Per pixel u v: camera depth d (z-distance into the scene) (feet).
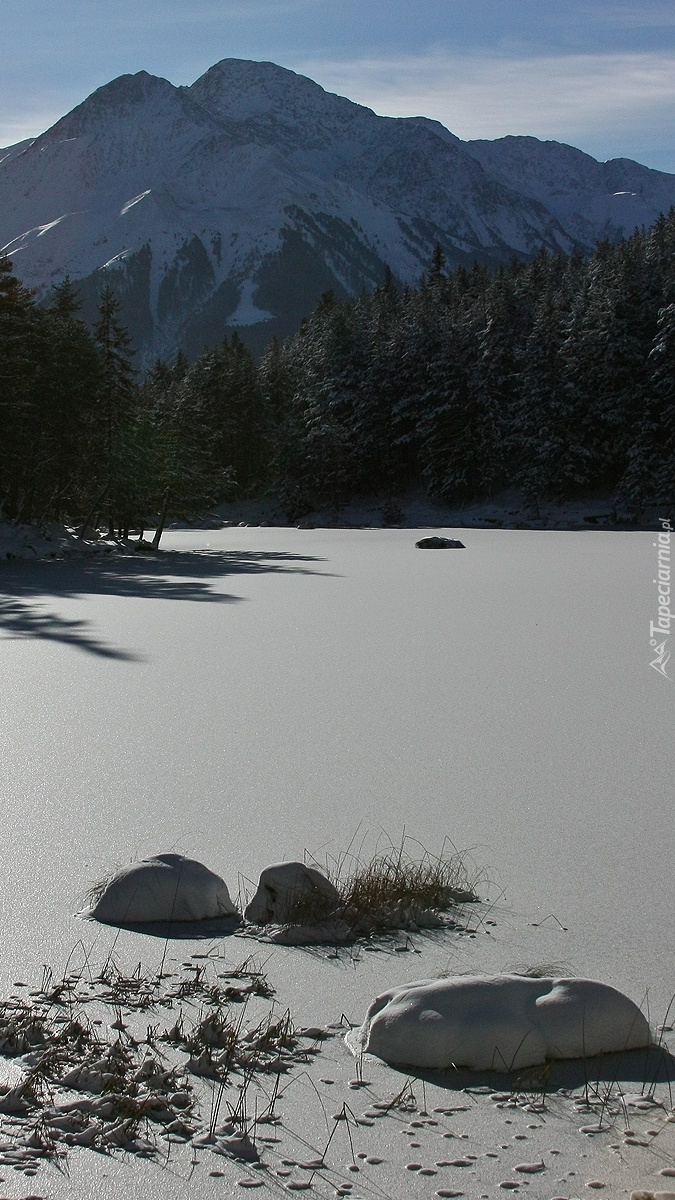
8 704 42.91
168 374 469.98
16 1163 11.90
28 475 177.37
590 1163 11.93
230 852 24.18
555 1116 12.92
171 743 35.86
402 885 20.93
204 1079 13.69
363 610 81.35
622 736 37.65
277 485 347.77
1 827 25.79
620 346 281.33
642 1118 12.87
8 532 160.45
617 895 21.54
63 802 28.19
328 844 24.97
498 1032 14.21
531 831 26.30
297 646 60.80
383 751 35.09
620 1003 14.89
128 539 186.39
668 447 275.39
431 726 39.22
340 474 329.72
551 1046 14.37
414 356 324.39
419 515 317.83
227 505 369.50
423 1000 14.66
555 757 34.50
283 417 402.52
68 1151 12.15
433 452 311.27
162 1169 11.82
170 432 192.54
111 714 40.91
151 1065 13.58
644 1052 14.66
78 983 16.52
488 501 311.88
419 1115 12.90
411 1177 11.69
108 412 186.29
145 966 17.33
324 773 32.07
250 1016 15.52
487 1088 13.57
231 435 375.25
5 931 18.80
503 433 308.40
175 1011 15.64
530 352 291.58
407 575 120.16
